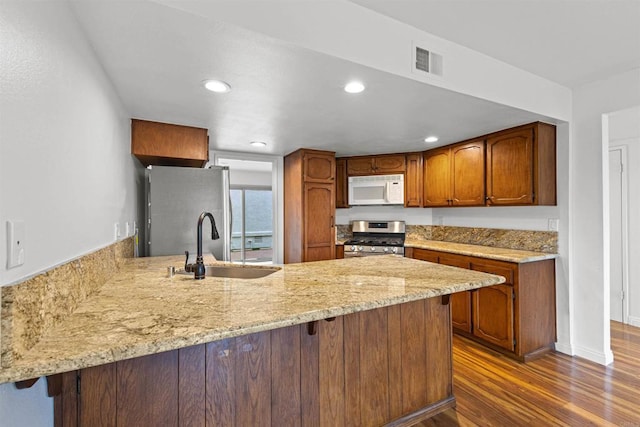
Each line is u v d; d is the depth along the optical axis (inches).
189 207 108.5
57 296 38.4
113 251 69.0
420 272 72.4
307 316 43.4
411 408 71.6
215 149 146.4
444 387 76.2
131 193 95.5
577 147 103.3
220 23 49.0
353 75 66.5
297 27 54.7
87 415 43.8
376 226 174.4
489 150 120.3
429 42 70.2
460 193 133.3
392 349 69.2
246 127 107.7
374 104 85.5
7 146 29.3
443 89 73.9
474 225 143.4
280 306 46.4
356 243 162.2
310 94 77.7
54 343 33.5
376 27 63.0
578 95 102.1
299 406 58.6
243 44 54.6
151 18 47.7
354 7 60.4
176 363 48.7
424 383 73.5
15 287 28.9
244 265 82.9
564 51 78.5
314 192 148.2
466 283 61.2
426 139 129.1
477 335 114.0
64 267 40.9
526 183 107.5
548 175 106.7
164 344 34.3
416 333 72.6
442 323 76.5
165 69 64.0
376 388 67.2
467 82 77.1
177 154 102.6
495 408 77.1
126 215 87.1
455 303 123.2
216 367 51.4
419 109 89.5
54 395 40.8
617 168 137.3
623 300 136.4
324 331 61.3
